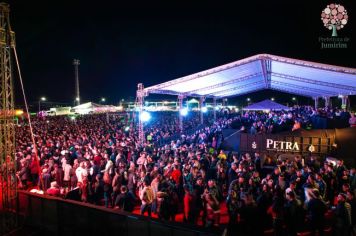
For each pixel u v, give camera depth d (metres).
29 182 13.70
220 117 40.44
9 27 8.47
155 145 21.02
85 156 13.81
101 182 10.68
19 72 9.27
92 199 10.60
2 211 8.91
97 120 42.66
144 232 6.84
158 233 6.59
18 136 22.45
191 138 20.55
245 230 7.05
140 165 12.28
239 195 8.28
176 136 24.42
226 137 19.89
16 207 9.35
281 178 9.22
